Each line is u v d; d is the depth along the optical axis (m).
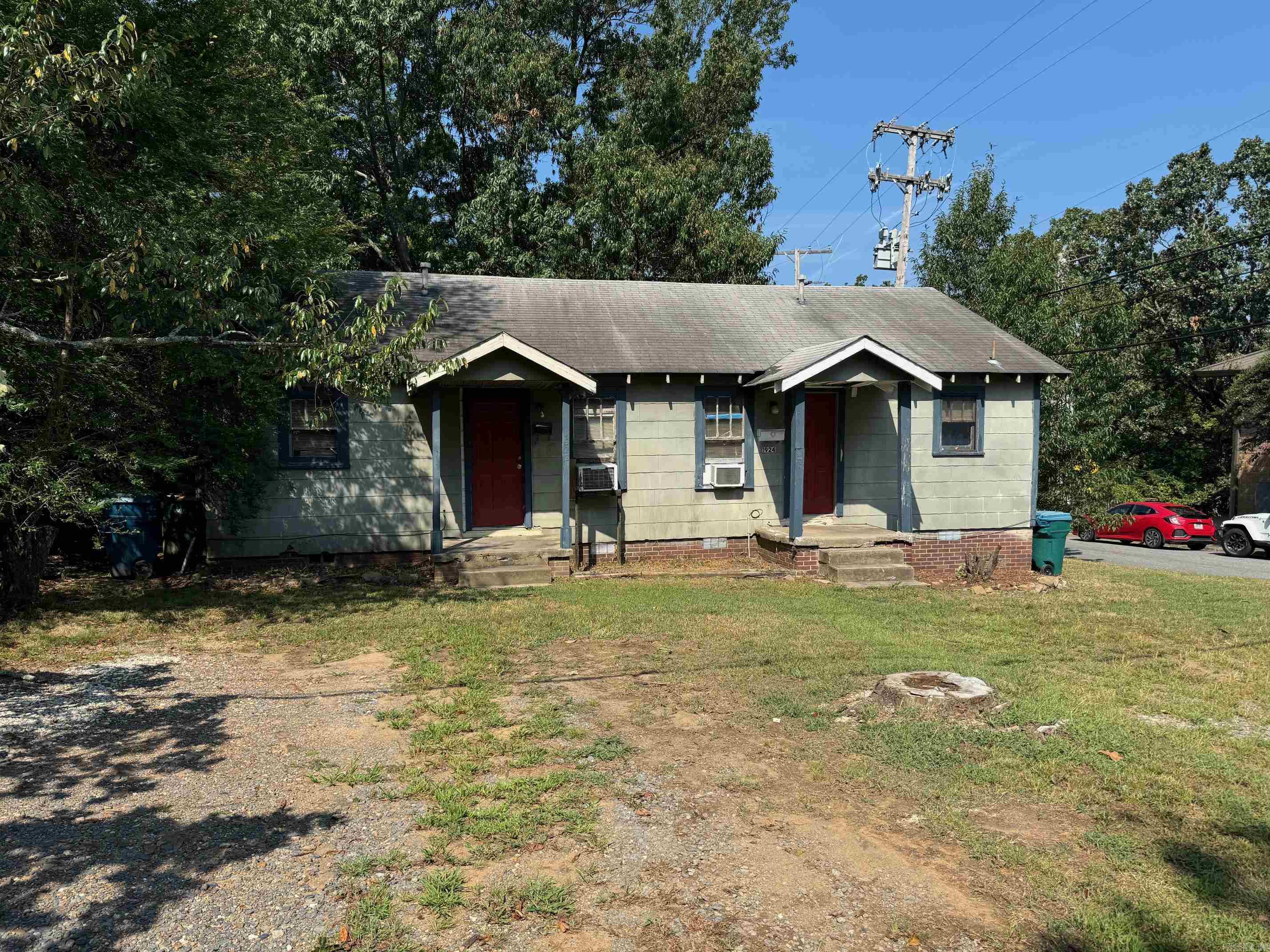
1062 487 18.84
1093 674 7.20
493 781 4.73
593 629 8.50
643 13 28.81
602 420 13.06
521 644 7.90
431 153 26.56
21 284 8.22
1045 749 5.20
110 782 4.71
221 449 10.42
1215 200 32.94
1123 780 4.79
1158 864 3.86
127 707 6.00
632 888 3.62
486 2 26.42
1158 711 6.16
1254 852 3.95
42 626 8.20
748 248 24.44
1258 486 27.22
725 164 28.33
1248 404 25.33
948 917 3.42
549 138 25.09
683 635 8.30
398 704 6.12
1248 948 3.21
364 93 22.73
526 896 3.54
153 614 8.89
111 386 8.92
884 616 9.59
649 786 4.70
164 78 8.45
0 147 7.57
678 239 24.44
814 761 5.06
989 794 4.61
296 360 8.02
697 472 13.34
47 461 7.82
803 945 3.22
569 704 6.14
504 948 3.20
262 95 10.48
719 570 12.56
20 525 7.84
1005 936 3.29
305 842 4.02
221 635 8.15
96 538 9.38
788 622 9.00
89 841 4.01
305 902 3.50
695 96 27.67
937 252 23.36
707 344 13.73
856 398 14.26
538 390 13.09
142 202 8.79
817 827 4.21
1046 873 3.76
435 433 11.39
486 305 14.09
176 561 11.75
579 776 4.80
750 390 13.52
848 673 6.94
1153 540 24.09
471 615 9.12
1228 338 32.06
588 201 23.77
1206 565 19.12
